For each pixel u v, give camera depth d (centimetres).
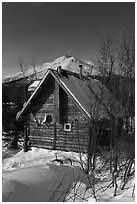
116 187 657
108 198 630
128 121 710
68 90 1495
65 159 1199
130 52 710
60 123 1557
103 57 799
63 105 1586
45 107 1673
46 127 1664
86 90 1622
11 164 1227
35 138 1716
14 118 2052
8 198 558
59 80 1535
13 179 678
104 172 792
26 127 1762
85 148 1456
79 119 1516
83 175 773
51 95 1647
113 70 769
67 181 771
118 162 699
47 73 1573
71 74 1742
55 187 706
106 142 920
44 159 1320
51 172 809
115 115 710
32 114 1730
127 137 700
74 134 1527
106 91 816
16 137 2067
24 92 2244
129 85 698
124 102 720
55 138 1617
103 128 795
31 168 845
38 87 1611
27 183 670
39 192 647
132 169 775
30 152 1634
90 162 729
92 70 911
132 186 697
